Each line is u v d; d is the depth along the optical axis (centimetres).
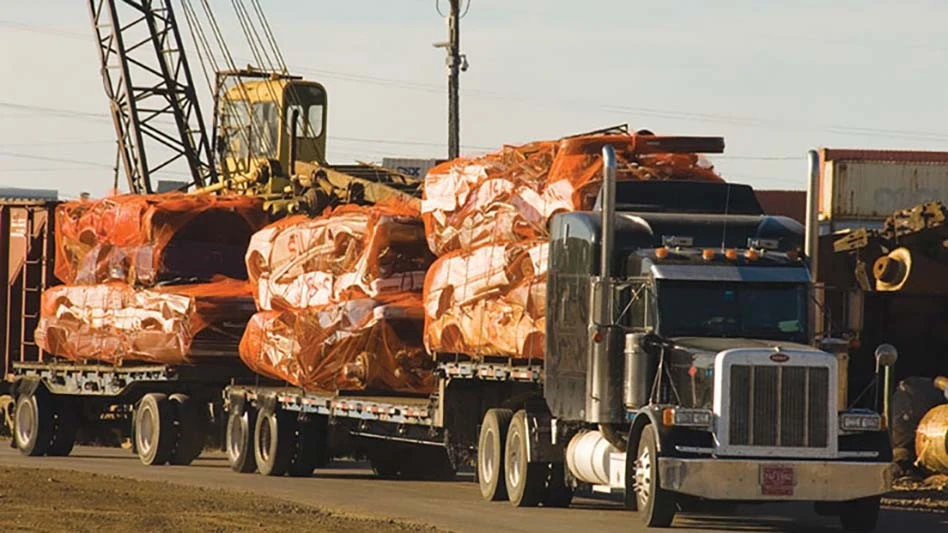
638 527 4181
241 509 4297
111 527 3788
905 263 6269
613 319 4362
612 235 4350
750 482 4056
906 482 5816
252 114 9300
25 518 3922
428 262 5697
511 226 4875
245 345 6284
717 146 4928
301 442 6100
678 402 4203
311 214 6844
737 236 4491
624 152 4850
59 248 7419
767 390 4084
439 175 5319
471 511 4622
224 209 6888
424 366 5625
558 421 4694
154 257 6806
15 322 7806
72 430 7244
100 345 6962
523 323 4766
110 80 11388
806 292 4350
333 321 5700
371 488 5534
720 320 4303
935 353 6556
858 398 4428
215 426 6750
